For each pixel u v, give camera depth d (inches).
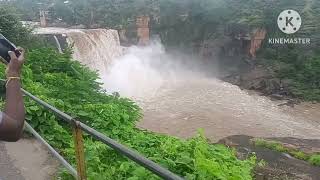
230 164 238.5
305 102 1374.3
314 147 861.2
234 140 895.1
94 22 2164.1
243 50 1887.3
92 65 1197.7
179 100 1336.1
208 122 1076.5
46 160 211.6
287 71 1606.8
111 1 2335.1
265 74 1625.2
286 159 740.0
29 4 2282.2
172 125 1051.3
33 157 215.0
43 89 331.0
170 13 2116.1
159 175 74.4
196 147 225.8
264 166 611.2
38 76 390.9
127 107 370.6
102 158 207.3
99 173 187.8
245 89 1567.4
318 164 706.2
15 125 72.3
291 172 650.8
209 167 194.7
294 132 1016.9
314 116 1194.6
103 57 1347.2
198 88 1565.0
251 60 1813.5
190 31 2080.5
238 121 1098.1
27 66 390.9
